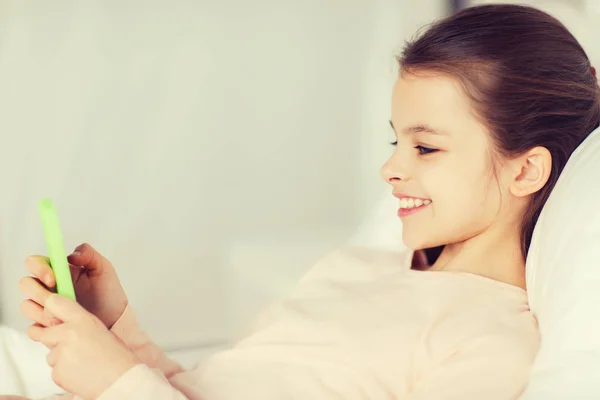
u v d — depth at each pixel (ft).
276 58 5.81
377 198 6.14
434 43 2.83
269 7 5.75
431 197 2.84
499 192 2.82
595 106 3.00
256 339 2.92
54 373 2.45
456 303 2.76
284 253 5.97
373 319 2.79
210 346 5.35
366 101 6.05
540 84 2.81
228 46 5.67
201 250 5.75
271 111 5.85
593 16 4.47
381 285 2.99
